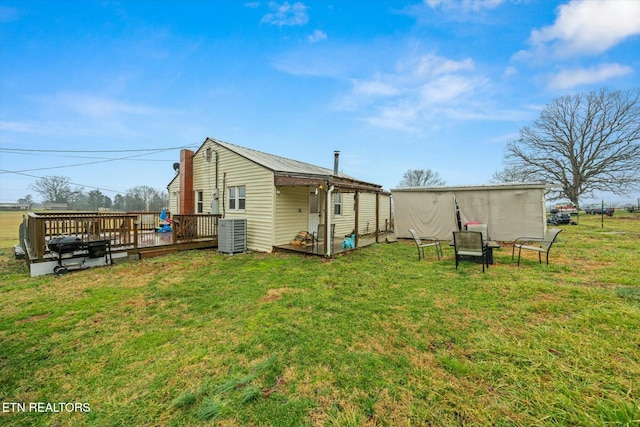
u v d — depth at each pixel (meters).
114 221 7.26
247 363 2.51
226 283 5.11
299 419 1.83
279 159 11.95
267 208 8.73
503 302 3.86
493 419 1.79
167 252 8.12
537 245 8.64
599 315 3.28
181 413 1.92
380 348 2.71
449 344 2.76
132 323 3.43
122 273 5.90
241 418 1.86
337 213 12.39
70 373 2.42
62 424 1.87
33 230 5.97
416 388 2.11
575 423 1.74
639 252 7.18
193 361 2.56
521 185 9.51
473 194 10.25
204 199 11.20
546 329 3.00
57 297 4.41
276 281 5.21
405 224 11.30
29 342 2.96
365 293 4.41
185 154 11.55
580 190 22.55
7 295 4.52
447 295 4.23
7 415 1.94
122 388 2.21
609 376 2.17
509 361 2.43
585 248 7.95
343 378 2.25
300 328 3.20
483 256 5.61
